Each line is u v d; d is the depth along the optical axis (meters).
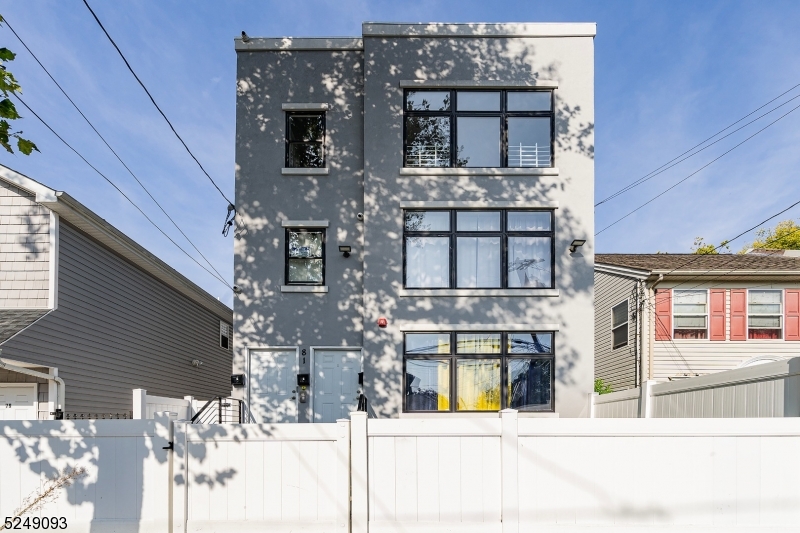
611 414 12.66
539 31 12.40
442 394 11.78
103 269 13.62
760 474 6.86
